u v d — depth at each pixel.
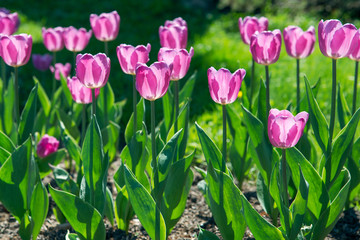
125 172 2.20
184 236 2.81
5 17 3.01
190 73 6.50
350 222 2.91
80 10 11.00
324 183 2.28
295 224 2.14
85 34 3.20
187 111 2.42
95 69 2.15
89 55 2.13
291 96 5.30
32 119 2.79
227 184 2.18
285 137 1.89
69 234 2.43
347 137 2.40
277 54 2.32
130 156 2.54
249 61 6.85
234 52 7.40
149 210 2.19
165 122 3.03
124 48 2.36
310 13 10.03
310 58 6.80
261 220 2.12
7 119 3.38
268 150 2.61
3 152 2.51
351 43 2.19
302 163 2.28
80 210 2.26
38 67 4.46
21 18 9.90
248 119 2.57
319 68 6.25
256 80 5.94
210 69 2.08
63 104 3.92
